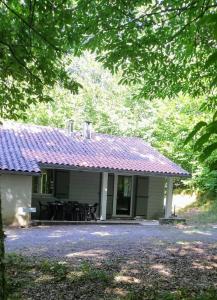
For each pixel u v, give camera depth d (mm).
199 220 19891
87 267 7699
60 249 10141
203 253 10016
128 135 30453
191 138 1564
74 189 18969
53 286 6559
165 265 8453
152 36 7629
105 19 7133
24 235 12844
